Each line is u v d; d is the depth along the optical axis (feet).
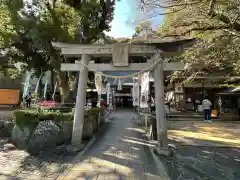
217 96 52.26
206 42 20.26
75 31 30.89
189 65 26.03
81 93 21.18
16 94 65.05
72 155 18.88
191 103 53.16
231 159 18.31
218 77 41.75
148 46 20.61
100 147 21.61
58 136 21.85
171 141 24.52
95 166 16.30
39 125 21.80
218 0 14.07
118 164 16.80
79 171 15.28
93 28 31.76
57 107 28.91
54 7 29.27
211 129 32.48
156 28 22.77
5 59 35.86
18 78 67.26
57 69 30.48
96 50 21.24
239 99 49.19
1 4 26.43
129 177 14.34
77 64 21.65
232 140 25.17
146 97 28.35
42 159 17.95
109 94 66.49
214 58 22.21
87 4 27.89
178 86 53.93
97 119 31.73
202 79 44.55
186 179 14.24
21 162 17.21
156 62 20.10
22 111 23.61
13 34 29.04
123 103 92.73
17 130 23.06
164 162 17.44
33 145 20.85
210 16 14.02
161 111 19.95
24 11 28.37
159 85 20.25
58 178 14.06
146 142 23.90
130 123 39.11
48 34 26.21
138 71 21.59
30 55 32.12
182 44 20.26
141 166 16.42
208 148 21.68
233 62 24.61
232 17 13.64
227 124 37.91
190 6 14.88
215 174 15.11
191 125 36.52
